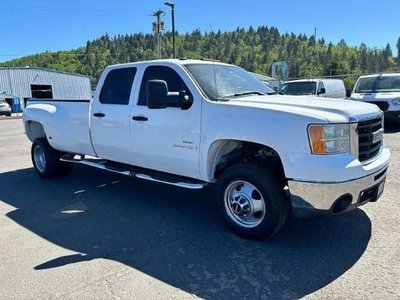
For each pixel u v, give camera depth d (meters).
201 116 4.31
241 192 4.12
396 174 6.55
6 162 8.97
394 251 3.74
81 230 4.52
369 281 3.21
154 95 4.34
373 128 4.02
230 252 3.83
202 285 3.24
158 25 44.22
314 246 3.90
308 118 3.58
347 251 3.77
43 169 7.05
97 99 5.71
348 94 14.70
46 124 6.62
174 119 4.56
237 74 5.14
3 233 4.48
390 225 4.36
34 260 3.76
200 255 3.78
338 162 3.52
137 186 6.39
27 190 6.35
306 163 3.56
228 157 4.44
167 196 5.79
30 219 4.95
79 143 6.12
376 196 4.00
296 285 3.20
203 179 4.46
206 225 4.57
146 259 3.73
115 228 4.55
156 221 4.75
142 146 5.02
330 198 3.54
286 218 3.98
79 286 3.25
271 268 3.48
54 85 50.88
